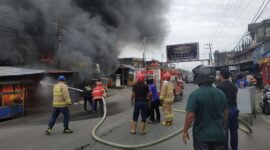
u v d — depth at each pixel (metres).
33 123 14.98
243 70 48.78
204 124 4.43
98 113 17.77
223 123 4.53
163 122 12.35
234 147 6.92
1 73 18.38
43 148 8.47
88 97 18.61
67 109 10.76
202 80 4.54
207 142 4.39
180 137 9.66
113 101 27.02
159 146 8.48
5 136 10.69
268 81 27.34
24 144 9.07
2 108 17.39
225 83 6.83
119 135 10.23
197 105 4.44
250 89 11.64
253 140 8.98
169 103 12.16
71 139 9.63
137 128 11.64
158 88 18.12
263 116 13.58
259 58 32.81
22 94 19.31
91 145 8.76
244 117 13.37
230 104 6.78
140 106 10.34
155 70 19.05
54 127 12.37
